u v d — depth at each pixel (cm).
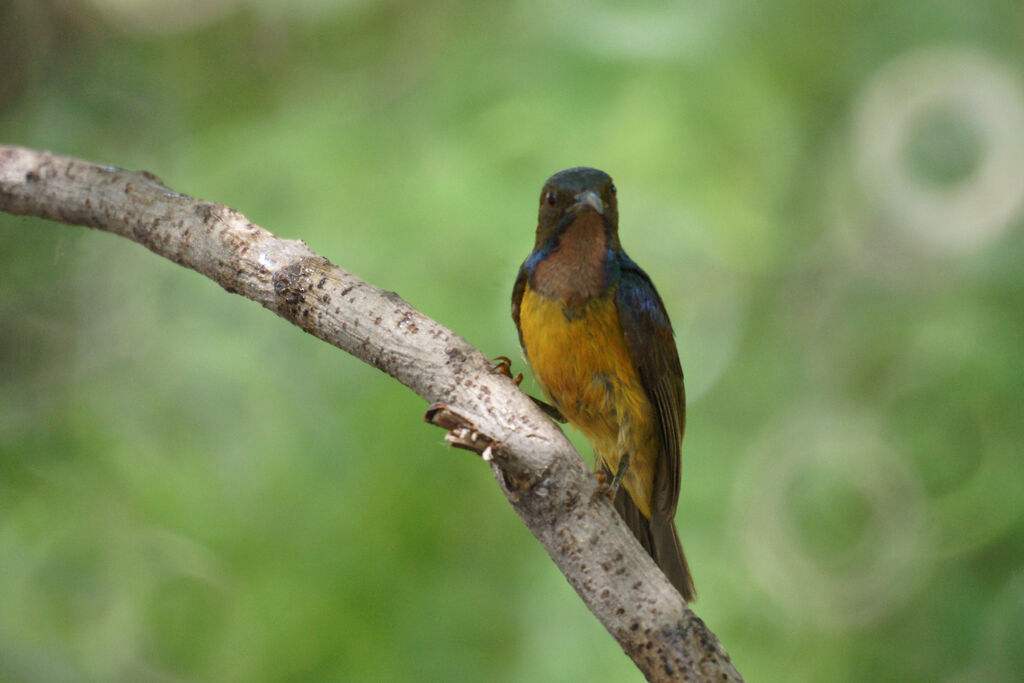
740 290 1363
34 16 1481
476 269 995
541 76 1071
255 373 1038
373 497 1020
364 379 1031
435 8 1380
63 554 1074
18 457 1084
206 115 1484
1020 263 1295
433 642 1033
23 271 1232
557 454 542
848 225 1598
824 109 1492
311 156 1087
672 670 514
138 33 1520
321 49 1478
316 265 586
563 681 1023
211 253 599
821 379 1480
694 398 1345
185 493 1053
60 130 1453
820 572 1357
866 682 1294
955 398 1264
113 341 1214
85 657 1068
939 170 1547
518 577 1070
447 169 1035
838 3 1339
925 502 1374
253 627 1046
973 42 1434
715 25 1105
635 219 1038
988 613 1288
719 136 1068
